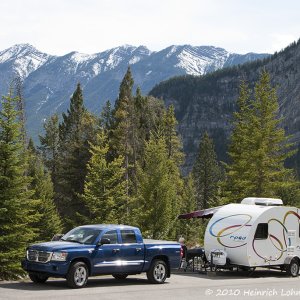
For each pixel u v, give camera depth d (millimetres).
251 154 39688
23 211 21516
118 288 17359
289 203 62875
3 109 22172
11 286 17094
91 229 18047
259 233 23391
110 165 40250
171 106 74875
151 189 41250
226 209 24750
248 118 41969
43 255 16688
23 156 22344
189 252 26188
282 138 40594
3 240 20641
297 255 24578
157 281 19125
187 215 29141
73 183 56562
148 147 43375
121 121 64750
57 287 16922
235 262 23453
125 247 18172
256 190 39969
